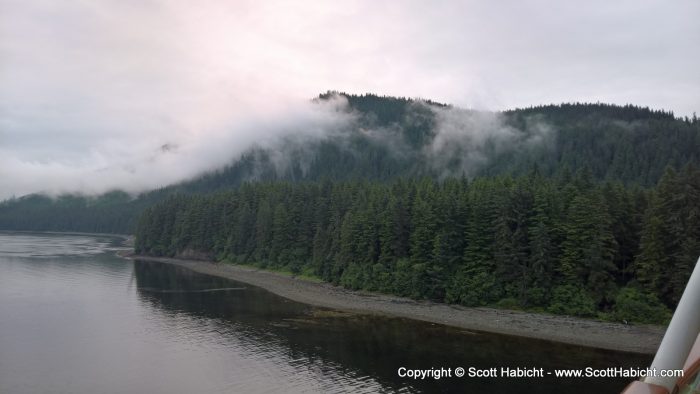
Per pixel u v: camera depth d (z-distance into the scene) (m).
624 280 67.38
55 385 40.38
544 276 66.50
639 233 64.19
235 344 52.47
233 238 131.38
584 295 63.56
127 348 50.44
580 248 64.81
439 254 74.12
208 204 144.25
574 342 53.72
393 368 45.16
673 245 60.19
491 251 72.25
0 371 43.25
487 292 69.81
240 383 41.31
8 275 96.38
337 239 96.12
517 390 39.75
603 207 64.56
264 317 65.50
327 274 95.00
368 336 56.06
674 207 60.34
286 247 113.50
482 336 56.28
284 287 90.75
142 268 117.31
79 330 56.88
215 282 97.50
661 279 60.81
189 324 61.03
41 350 49.22
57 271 104.50
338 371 44.25
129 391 39.44
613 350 51.00
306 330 58.72
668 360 9.59
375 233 87.38
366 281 83.94
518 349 51.16
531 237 68.25
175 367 45.00
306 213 110.19
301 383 41.41
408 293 77.12
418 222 80.06
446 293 72.25
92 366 44.91
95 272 106.06
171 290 86.62
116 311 67.38
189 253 141.12
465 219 76.00
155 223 150.88
